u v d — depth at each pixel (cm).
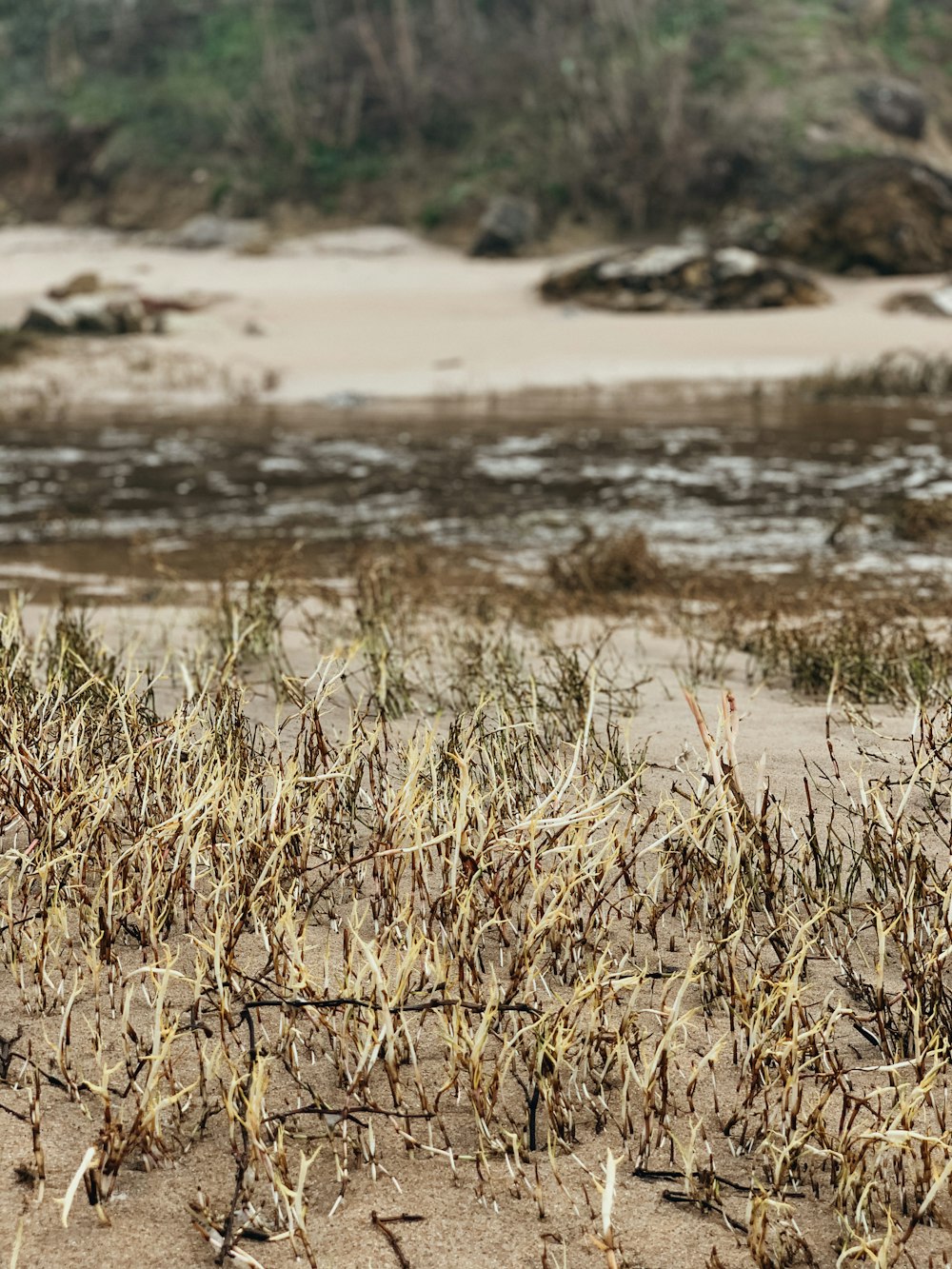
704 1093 231
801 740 408
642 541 828
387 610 639
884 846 307
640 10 4528
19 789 316
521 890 284
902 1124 210
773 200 3925
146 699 402
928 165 3691
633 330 2631
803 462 1356
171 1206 202
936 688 475
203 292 3038
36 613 688
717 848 309
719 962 258
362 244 4022
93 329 2566
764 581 825
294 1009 239
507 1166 208
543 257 3869
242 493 1215
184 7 5194
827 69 4391
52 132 4741
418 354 2386
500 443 1523
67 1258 190
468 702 440
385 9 4875
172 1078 227
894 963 274
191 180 4500
